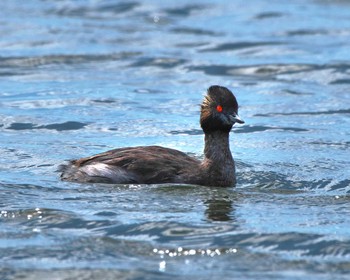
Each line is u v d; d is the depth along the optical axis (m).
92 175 15.40
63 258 12.20
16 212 13.88
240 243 12.78
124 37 29.95
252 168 16.72
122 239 12.91
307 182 15.96
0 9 34.03
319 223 13.66
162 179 15.34
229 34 30.72
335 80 25.02
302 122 20.83
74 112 21.19
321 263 12.14
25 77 24.84
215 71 26.03
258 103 22.64
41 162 16.83
